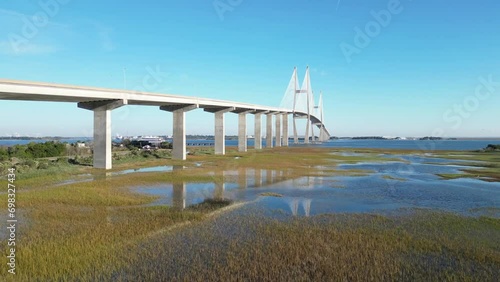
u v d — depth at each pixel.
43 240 13.50
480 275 10.79
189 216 17.64
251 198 23.28
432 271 11.02
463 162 54.41
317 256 12.13
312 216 18.17
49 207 19.25
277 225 16.16
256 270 10.93
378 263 11.59
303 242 13.61
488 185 30.47
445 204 22.06
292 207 20.58
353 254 12.38
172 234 14.59
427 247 13.19
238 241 13.74
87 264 11.32
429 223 16.89
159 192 25.00
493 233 15.30
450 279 10.45
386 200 23.19
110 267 11.11
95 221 16.48
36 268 10.93
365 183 30.73
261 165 45.09
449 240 14.09
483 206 21.48
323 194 25.11
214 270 10.91
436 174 38.44
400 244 13.48
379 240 13.95
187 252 12.47
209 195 24.20
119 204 20.61
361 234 14.78
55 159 49.22
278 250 12.70
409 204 21.97
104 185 27.14
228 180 31.28
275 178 32.94
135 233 14.59
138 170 39.31
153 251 12.52
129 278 10.33
